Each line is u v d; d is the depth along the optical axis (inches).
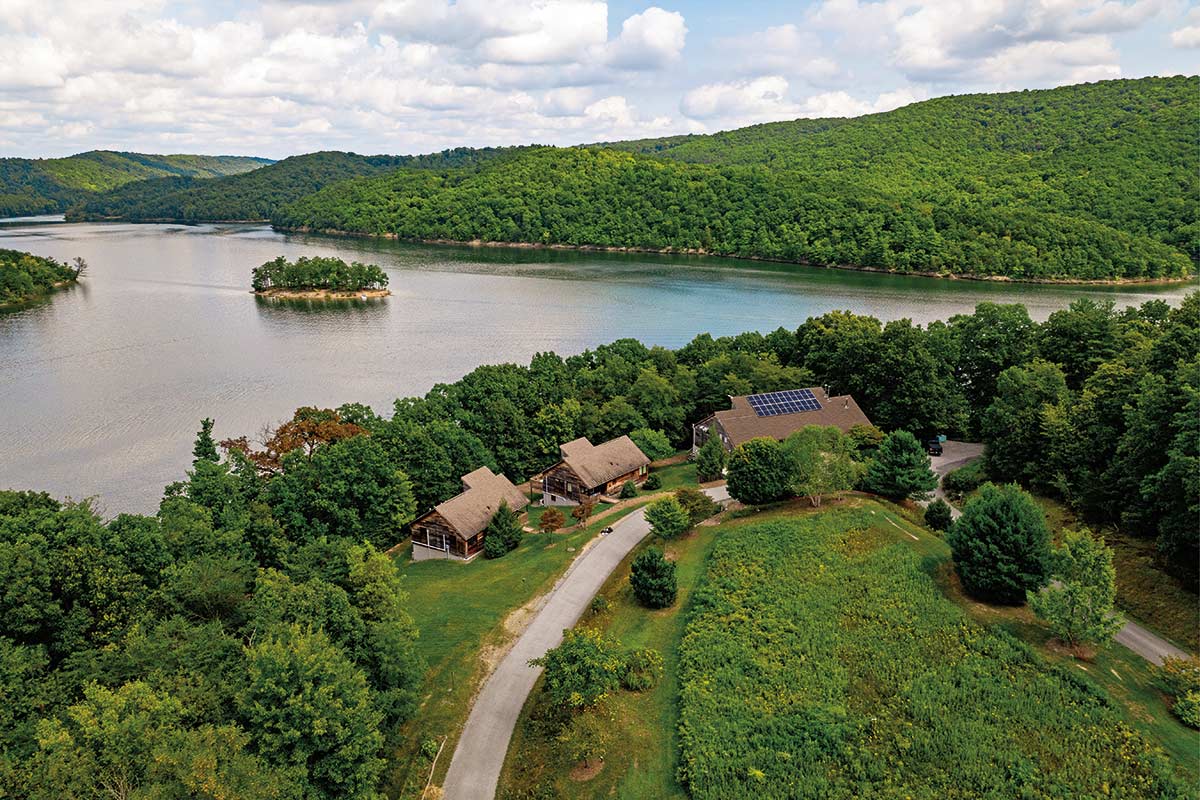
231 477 2844.5
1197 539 2182.6
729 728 1769.2
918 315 7608.3
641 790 1660.9
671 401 4249.5
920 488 2955.2
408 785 1729.8
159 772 1267.2
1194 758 1624.0
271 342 6963.6
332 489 2896.2
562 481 3496.6
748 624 2154.3
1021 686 1835.6
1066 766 1601.9
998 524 2206.0
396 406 3823.8
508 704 2004.2
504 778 1749.5
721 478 3585.1
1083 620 1939.0
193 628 1797.5
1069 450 2957.7
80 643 1788.9
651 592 2343.8
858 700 1831.9
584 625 2333.9
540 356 4611.2
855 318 4931.1
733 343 5083.7
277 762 1437.0
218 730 1355.8
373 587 1988.2
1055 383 3400.6
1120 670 1940.2
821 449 2918.3
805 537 2632.9
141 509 3590.1
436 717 1958.7
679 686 1964.8
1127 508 2600.9
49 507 2267.5
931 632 2069.4
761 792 1590.8
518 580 2664.9
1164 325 4050.2
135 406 5073.8
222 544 2361.0
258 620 1793.8
